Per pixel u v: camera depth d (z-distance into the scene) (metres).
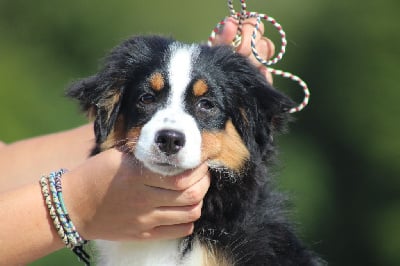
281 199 6.98
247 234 6.61
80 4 18.89
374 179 17.89
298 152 18.19
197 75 6.45
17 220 6.00
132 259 6.57
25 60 18.22
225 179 6.48
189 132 6.07
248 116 6.59
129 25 18.70
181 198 5.93
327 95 18.47
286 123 6.70
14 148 8.05
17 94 17.20
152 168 5.93
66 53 18.80
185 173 6.00
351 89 18.25
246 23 7.18
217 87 6.49
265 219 6.73
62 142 8.04
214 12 18.73
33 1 18.95
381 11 18.42
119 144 6.48
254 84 6.59
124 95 6.56
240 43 7.09
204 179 6.12
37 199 6.05
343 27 18.66
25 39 18.77
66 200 5.96
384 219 17.61
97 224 6.01
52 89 17.86
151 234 6.12
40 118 17.05
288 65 18.64
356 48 18.47
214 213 6.56
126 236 6.10
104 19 18.80
